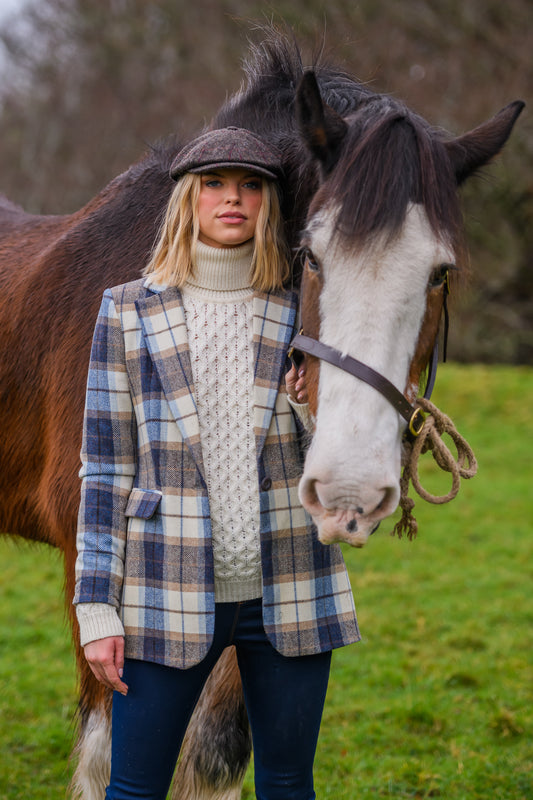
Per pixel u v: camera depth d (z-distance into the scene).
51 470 2.18
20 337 2.34
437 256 1.46
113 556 1.58
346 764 2.97
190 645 1.54
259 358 1.60
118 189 2.34
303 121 1.59
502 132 1.68
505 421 9.81
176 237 1.64
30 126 17.03
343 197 1.48
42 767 3.03
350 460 1.36
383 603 4.75
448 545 5.86
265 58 2.15
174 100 15.28
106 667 1.54
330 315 1.47
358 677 3.77
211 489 1.58
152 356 1.59
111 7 16.52
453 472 1.52
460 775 2.86
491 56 13.29
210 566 1.55
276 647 1.57
